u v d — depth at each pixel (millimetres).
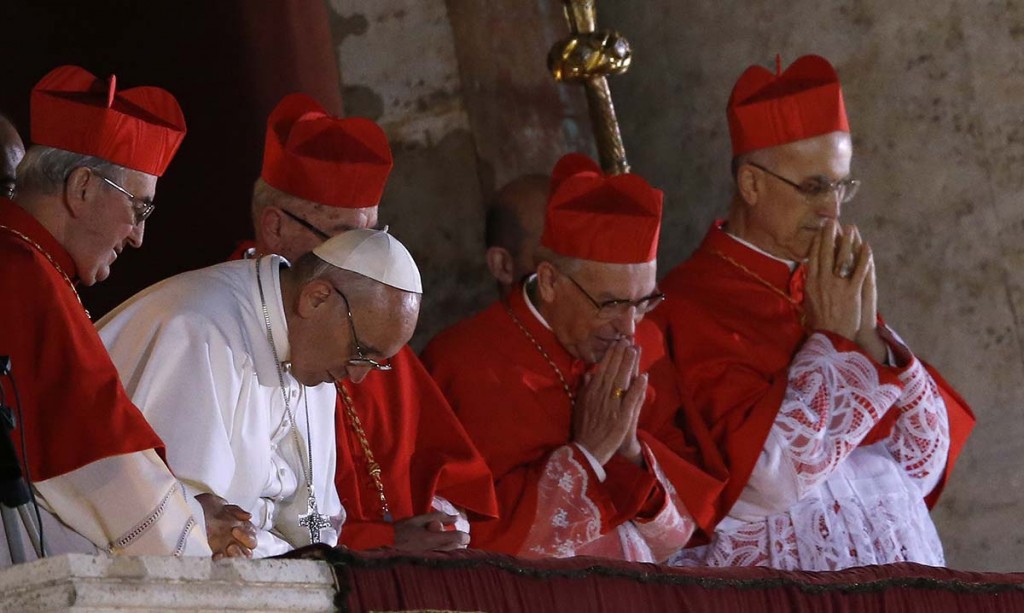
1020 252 27125
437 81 26484
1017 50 27312
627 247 19844
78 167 15344
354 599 11852
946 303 27297
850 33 27875
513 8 27156
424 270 26156
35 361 14195
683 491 20328
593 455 19500
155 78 23469
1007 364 27094
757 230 22516
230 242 23141
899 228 27516
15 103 22938
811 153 21922
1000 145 27281
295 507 16328
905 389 21906
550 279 20297
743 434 21000
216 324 15430
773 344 21875
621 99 29359
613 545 19562
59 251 15266
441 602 12266
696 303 22109
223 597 11227
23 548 12430
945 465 22688
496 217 22625
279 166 18234
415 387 19000
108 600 10719
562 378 20250
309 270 15719
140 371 15117
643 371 21312
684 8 28875
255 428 15625
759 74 22500
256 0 23703
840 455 20984
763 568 14828
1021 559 26984
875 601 15336
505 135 26594
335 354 15695
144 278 23000
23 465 13680
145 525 13758
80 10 23406
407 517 17328
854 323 21906
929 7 27578
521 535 19047
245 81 23500
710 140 28594
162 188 23219
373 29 26562
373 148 18344
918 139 27547
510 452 19828
